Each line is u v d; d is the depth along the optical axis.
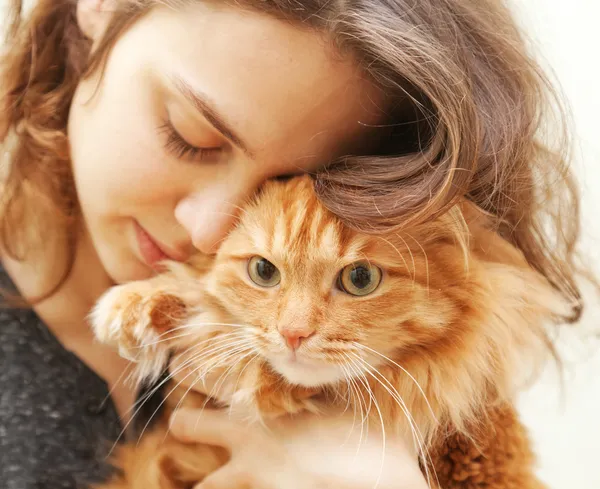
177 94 1.06
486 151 1.07
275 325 1.12
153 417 1.33
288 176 1.19
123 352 1.21
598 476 2.00
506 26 1.19
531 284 1.24
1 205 1.37
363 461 1.15
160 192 1.17
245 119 1.04
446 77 1.00
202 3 1.05
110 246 1.27
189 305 1.24
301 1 1.00
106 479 1.21
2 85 1.42
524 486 1.34
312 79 1.03
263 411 1.19
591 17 1.91
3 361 1.24
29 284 1.35
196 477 1.29
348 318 1.11
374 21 1.00
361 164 1.07
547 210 1.30
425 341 1.16
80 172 1.24
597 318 1.56
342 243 1.10
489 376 1.23
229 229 1.18
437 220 1.13
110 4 1.24
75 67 1.35
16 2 1.46
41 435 1.18
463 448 1.29
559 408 1.85
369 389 1.13
